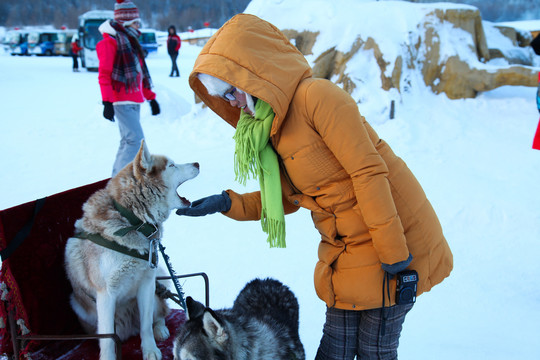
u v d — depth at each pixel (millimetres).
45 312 2191
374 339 2025
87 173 6152
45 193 5312
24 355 2076
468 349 2844
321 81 1830
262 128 1850
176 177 2330
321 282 2051
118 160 4988
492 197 5207
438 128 7883
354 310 2070
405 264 1825
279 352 2154
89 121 9578
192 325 1979
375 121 8086
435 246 2020
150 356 2168
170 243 4273
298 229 4641
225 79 1733
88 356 2209
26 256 2082
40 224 2154
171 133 8500
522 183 5715
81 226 2209
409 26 9195
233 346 1923
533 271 3836
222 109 2232
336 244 2008
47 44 32531
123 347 2340
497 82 8711
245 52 1751
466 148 7070
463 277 3766
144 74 5094
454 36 9289
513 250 4180
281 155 1941
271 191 1967
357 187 1793
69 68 22312
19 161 6680
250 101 1871
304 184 1947
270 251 4148
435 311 3334
